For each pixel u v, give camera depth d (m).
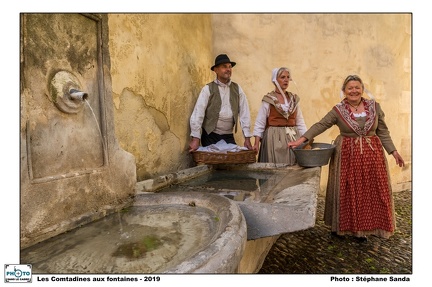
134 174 2.19
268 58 5.53
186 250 1.35
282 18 5.52
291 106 3.68
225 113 3.83
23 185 1.43
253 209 1.96
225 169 3.55
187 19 4.29
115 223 1.75
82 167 1.80
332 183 3.17
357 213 2.99
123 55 2.81
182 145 3.95
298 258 2.95
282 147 3.62
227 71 3.81
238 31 5.42
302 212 1.86
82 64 1.83
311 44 5.59
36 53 1.52
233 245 1.27
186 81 4.14
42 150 1.55
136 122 2.99
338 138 3.18
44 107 1.57
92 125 1.89
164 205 2.03
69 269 1.22
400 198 5.57
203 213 1.83
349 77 3.06
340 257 2.97
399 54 6.14
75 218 1.70
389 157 6.04
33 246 1.44
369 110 3.05
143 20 3.15
